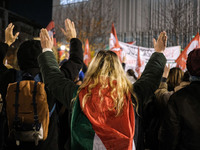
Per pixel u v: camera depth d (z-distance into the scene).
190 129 1.64
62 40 24.98
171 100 1.77
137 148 1.32
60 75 1.45
